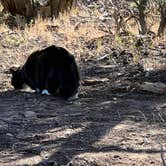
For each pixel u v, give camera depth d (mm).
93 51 12633
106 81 9867
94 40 13586
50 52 9156
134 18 14703
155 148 6172
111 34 13820
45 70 9141
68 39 13867
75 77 8805
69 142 6453
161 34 13266
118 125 7086
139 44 12664
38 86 9336
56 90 9039
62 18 16203
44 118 7570
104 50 12562
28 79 9492
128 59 11539
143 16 13664
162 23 13281
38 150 6188
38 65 9266
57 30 14891
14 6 16516
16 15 16312
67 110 8000
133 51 12023
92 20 15898
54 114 7758
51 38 13883
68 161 5801
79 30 14500
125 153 6008
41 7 16688
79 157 5887
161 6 13289
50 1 16734
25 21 16125
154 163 5688
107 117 7500
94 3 18156
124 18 15203
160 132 6770
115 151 6090
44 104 8430
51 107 8234
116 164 5684
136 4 13734
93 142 6418
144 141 6414
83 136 6660
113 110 7883
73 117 7562
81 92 9156
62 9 16812
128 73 10422
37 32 14500
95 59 11906
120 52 12102
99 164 5695
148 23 14750
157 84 9039
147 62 11117
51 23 15734
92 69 11016
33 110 8039
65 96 8766
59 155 6000
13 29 15219
